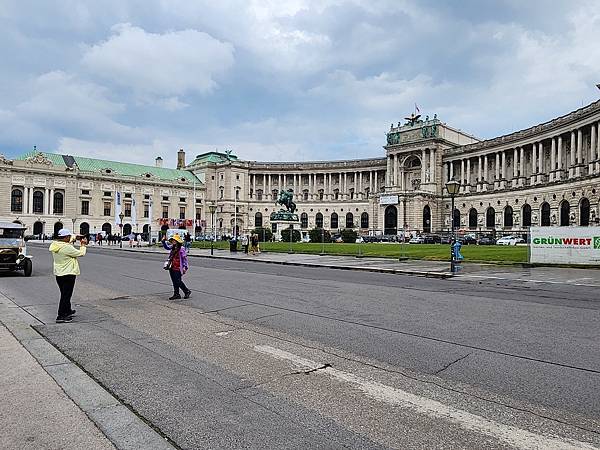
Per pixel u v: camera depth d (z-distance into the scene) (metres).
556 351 9.45
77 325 12.38
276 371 8.24
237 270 30.66
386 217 121.75
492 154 109.00
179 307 15.12
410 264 35.12
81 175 127.88
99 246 87.25
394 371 8.21
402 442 5.55
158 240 102.00
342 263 36.50
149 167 149.75
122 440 5.67
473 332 11.22
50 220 121.94
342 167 146.00
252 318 13.12
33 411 6.54
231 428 5.97
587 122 78.44
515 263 33.38
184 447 5.49
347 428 5.93
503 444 5.49
